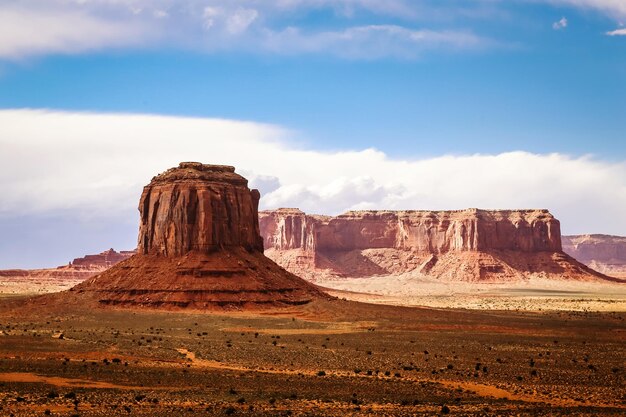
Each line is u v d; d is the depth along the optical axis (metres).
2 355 175.38
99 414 117.44
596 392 145.12
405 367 170.88
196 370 162.25
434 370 167.75
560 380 157.12
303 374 160.88
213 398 131.38
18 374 149.62
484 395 140.88
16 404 122.19
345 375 160.50
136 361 173.00
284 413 120.38
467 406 129.12
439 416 121.00
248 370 165.38
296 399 132.50
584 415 122.75
